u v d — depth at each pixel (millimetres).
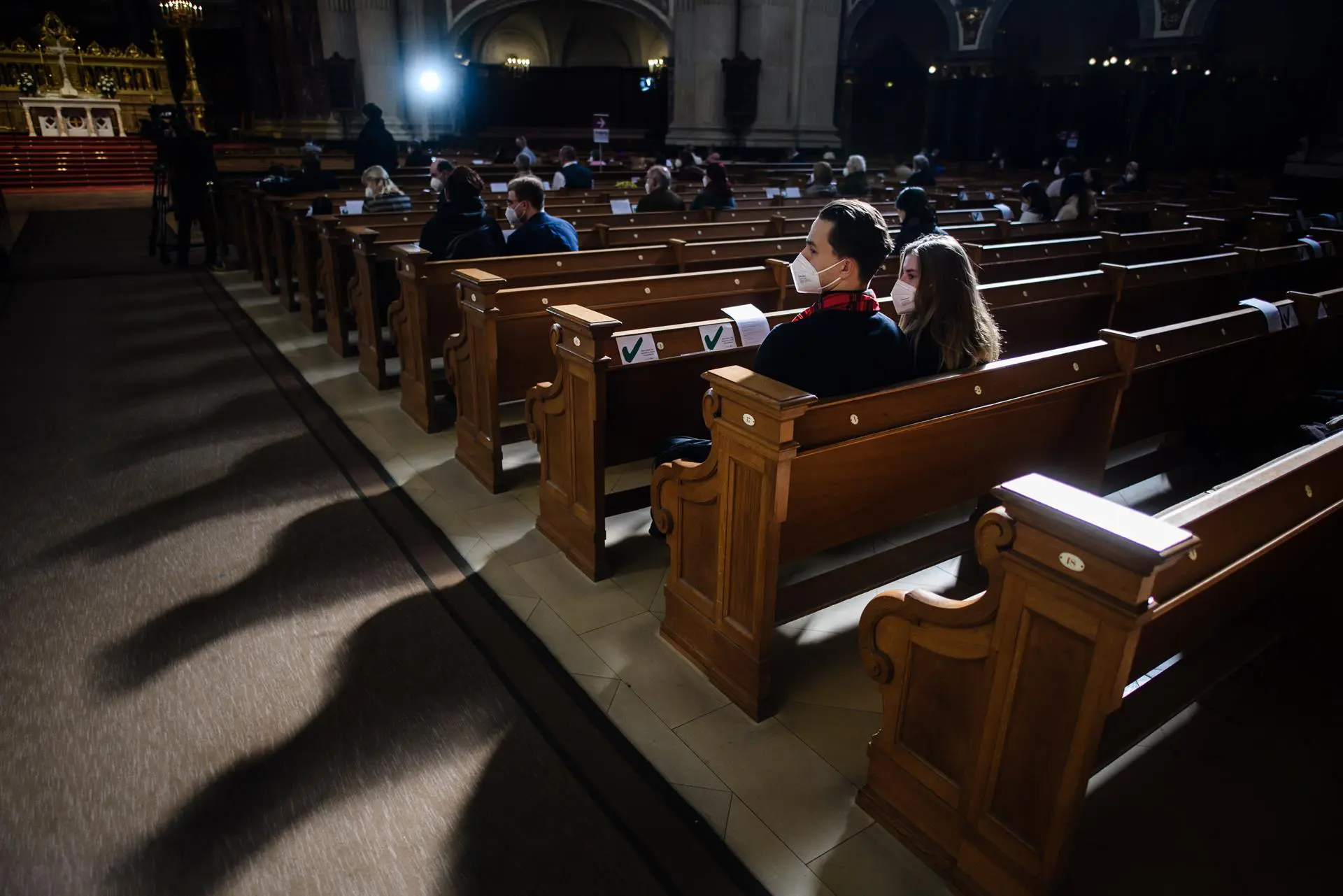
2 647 2781
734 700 2619
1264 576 2451
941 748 1983
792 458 2252
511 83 28344
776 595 2543
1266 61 17422
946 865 1992
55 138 18641
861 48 22906
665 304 4324
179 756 2344
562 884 1989
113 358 6023
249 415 4961
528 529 3678
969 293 2676
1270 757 2441
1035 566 1600
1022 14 20641
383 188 7160
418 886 1975
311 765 2328
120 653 2771
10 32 23375
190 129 9320
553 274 4961
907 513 2775
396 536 3590
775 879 2016
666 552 3516
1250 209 9641
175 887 1959
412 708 2561
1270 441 4145
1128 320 5156
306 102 20312
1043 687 1670
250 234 8742
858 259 2467
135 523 3639
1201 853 2105
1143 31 18062
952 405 2654
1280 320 3857
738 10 19469
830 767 2377
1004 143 21625
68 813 2145
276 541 3523
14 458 4273
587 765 2357
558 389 3229
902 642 2008
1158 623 1984
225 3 23891
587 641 2916
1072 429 3223
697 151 20078
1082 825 2191
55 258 10062
